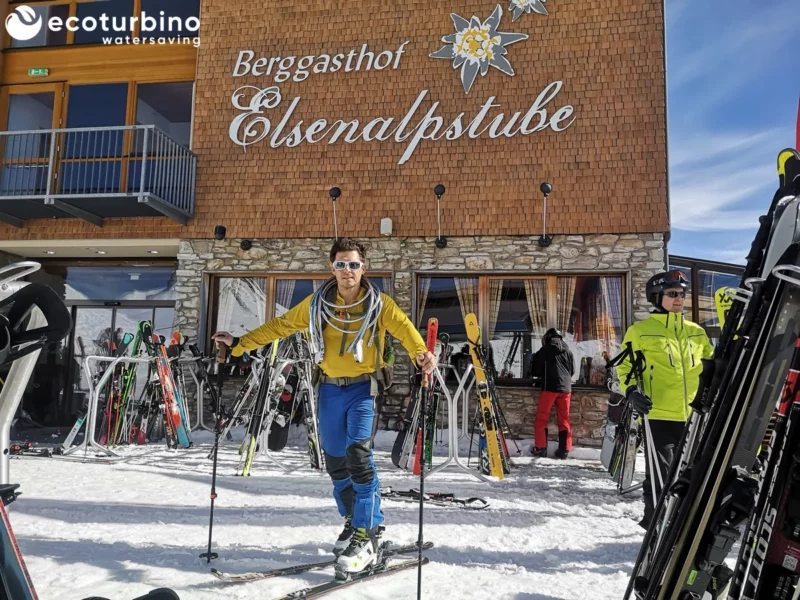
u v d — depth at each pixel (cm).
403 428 587
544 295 795
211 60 897
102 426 732
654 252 754
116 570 273
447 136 820
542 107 802
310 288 854
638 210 762
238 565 282
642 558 182
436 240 807
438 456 691
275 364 579
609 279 780
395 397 800
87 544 315
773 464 143
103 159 920
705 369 176
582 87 795
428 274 816
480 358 591
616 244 765
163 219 878
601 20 799
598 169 779
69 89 953
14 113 962
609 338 769
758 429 157
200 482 504
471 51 827
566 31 806
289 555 299
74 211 832
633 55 786
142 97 941
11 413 156
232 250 859
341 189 841
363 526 264
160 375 713
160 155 830
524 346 789
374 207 829
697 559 158
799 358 144
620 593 254
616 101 784
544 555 312
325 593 243
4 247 921
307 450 705
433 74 836
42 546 311
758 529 143
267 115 873
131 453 659
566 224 778
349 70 859
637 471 599
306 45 874
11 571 139
